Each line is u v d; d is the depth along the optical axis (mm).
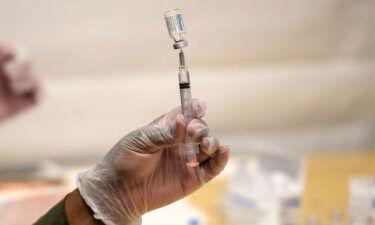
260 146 2018
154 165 1140
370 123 3078
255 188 1860
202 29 2816
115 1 2738
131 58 2848
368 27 2902
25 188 2383
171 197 1161
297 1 2816
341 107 3047
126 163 1115
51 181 2451
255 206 1838
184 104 1077
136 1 2746
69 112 2867
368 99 3035
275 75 2934
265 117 3023
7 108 2480
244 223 1887
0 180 2516
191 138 1051
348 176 2275
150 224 1977
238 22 2824
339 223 1812
